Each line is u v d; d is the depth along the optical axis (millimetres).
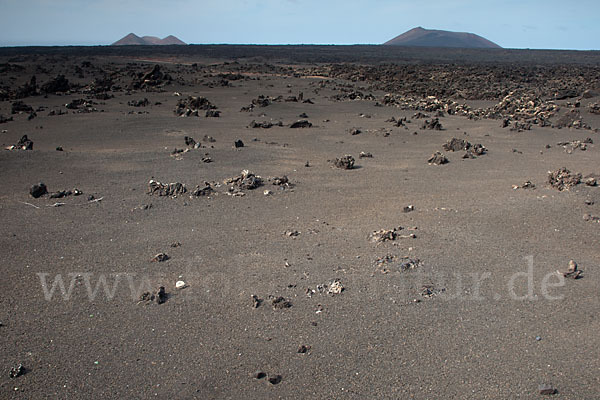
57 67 81750
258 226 12805
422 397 6449
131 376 6863
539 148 25391
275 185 17078
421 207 14445
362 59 136375
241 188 16531
